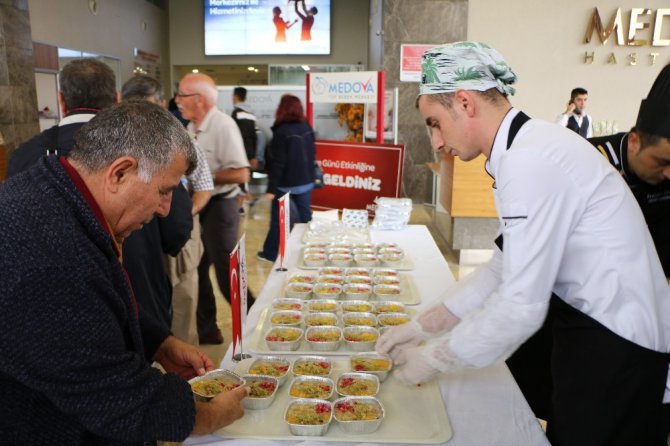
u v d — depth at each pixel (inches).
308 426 43.7
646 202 62.2
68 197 34.4
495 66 44.5
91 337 32.4
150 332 53.0
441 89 46.0
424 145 290.5
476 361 45.2
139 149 35.5
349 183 143.3
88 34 327.0
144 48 421.7
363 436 44.2
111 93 70.4
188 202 78.4
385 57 282.7
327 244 100.7
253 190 309.9
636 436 46.4
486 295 55.2
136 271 69.6
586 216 43.5
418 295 75.7
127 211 37.4
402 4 277.4
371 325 65.7
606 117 287.6
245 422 46.1
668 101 51.1
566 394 47.3
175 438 36.4
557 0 276.4
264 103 286.8
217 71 519.5
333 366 56.4
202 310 123.3
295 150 166.7
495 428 46.1
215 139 114.4
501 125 45.9
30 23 255.1
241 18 462.3
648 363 45.0
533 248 42.1
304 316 68.1
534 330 43.3
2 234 31.0
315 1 454.0
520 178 42.4
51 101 288.7
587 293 45.3
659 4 275.1
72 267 31.8
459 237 183.6
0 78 231.5
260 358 55.7
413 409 48.4
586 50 280.8
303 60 467.8
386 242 104.0
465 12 278.1
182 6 473.4
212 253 120.2
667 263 65.8
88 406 32.8
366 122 214.1
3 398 33.2
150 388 35.3
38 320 30.6
